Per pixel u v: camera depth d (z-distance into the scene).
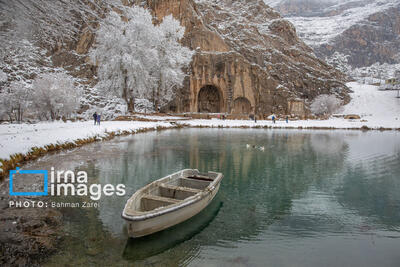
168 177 8.90
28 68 48.91
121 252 5.59
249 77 62.03
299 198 9.92
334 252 5.97
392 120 58.69
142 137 28.23
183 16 66.62
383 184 11.98
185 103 58.22
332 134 36.97
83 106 51.75
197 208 7.44
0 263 4.88
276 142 26.64
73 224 6.83
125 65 38.00
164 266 5.20
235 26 86.81
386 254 5.91
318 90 80.00
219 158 17.48
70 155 16.77
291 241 6.49
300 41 107.75
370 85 102.25
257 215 8.16
